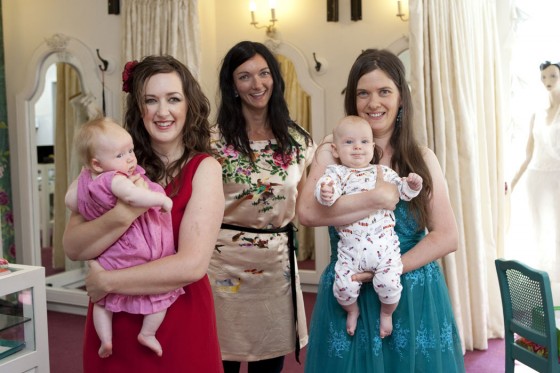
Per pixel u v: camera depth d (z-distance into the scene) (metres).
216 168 1.79
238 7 5.37
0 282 2.27
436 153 3.97
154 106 1.73
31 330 2.42
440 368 1.94
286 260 2.67
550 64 4.25
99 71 5.02
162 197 1.58
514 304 2.77
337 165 1.99
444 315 2.01
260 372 2.75
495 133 4.38
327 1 5.01
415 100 3.92
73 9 5.09
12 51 5.35
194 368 1.69
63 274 5.21
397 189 1.90
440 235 1.96
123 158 1.65
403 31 4.80
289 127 2.71
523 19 4.50
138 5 4.66
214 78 5.41
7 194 5.33
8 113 5.39
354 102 2.06
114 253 1.63
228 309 2.60
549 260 4.35
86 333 1.76
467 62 4.06
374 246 1.88
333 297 2.01
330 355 1.98
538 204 4.38
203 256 1.65
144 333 1.64
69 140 5.11
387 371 1.95
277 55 5.23
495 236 4.38
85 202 1.65
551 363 2.49
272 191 2.58
